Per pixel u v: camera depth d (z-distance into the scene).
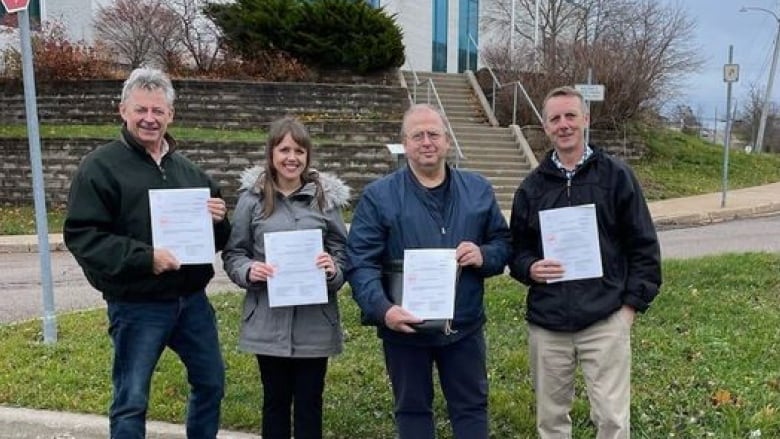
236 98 19.36
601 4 32.56
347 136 17.44
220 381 3.98
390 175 3.61
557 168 3.58
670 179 19.80
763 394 4.60
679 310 6.70
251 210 3.89
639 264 3.53
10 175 16.28
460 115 21.69
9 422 4.69
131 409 3.61
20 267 10.88
